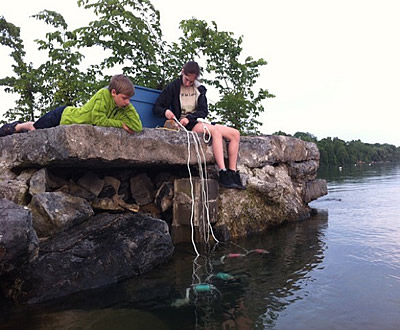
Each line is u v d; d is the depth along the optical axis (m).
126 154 3.80
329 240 4.45
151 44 7.87
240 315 2.33
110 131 3.65
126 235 3.31
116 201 4.27
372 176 20.06
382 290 2.74
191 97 4.92
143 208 4.52
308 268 3.32
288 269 3.30
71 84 8.01
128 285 2.89
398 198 8.84
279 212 5.63
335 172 28.03
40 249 2.83
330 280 2.97
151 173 5.09
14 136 3.87
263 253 3.88
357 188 11.87
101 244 3.09
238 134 4.90
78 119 3.63
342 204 7.92
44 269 2.68
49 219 3.19
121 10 7.38
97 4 7.39
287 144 6.71
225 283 2.94
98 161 3.67
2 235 2.28
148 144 4.05
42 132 3.56
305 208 6.62
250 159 5.73
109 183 4.38
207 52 9.30
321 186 7.59
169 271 3.26
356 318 2.26
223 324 2.20
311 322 2.21
